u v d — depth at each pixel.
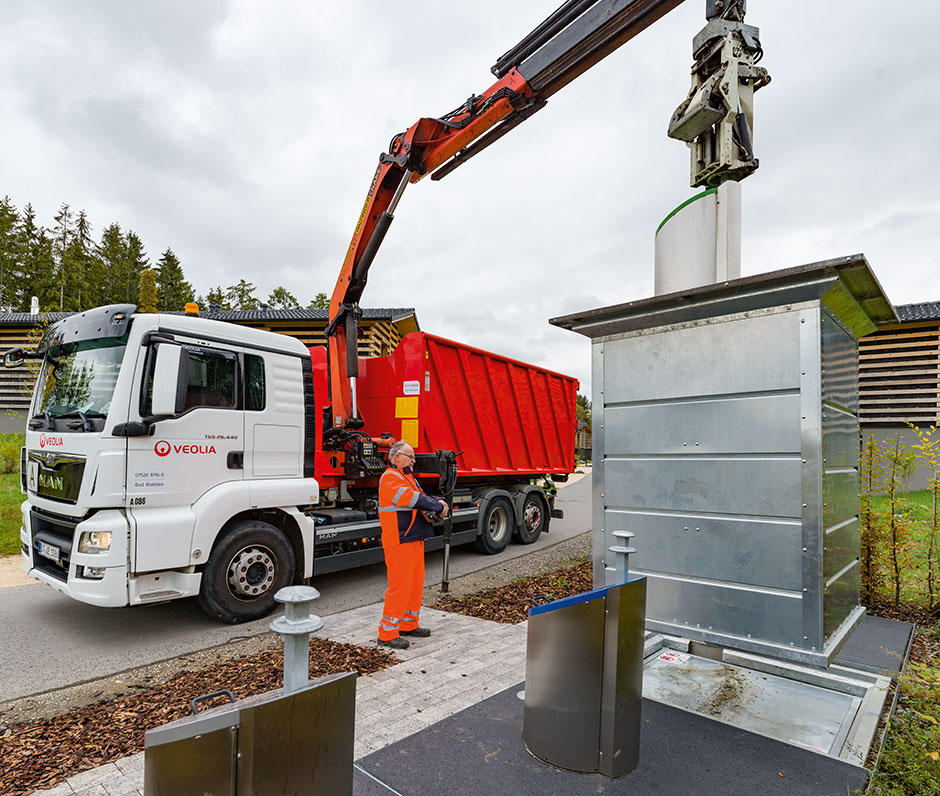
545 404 10.73
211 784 1.52
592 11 5.52
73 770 2.81
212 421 5.25
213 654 4.64
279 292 78.12
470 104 6.55
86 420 4.73
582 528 11.93
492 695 3.40
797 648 3.05
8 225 64.62
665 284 4.01
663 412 3.63
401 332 21.30
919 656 4.14
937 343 14.92
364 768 2.57
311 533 6.05
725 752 2.70
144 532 4.66
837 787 2.42
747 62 3.82
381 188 7.17
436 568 7.98
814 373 3.01
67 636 5.10
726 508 3.33
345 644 4.57
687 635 3.46
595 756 2.51
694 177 4.08
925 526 5.37
